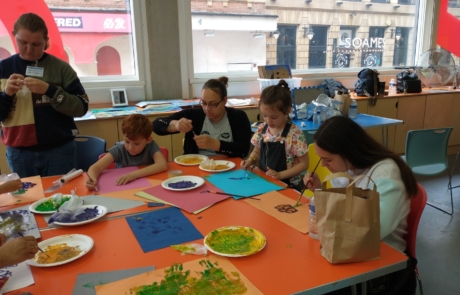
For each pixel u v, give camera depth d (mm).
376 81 4066
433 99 4477
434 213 2973
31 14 1919
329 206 955
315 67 4508
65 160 2162
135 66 3525
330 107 3256
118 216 1307
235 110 2281
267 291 852
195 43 3756
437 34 4996
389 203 1113
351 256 952
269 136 2027
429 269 2205
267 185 1604
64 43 3270
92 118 2869
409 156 2783
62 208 1290
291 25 4207
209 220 1259
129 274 933
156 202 1427
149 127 1934
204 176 1752
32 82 1862
